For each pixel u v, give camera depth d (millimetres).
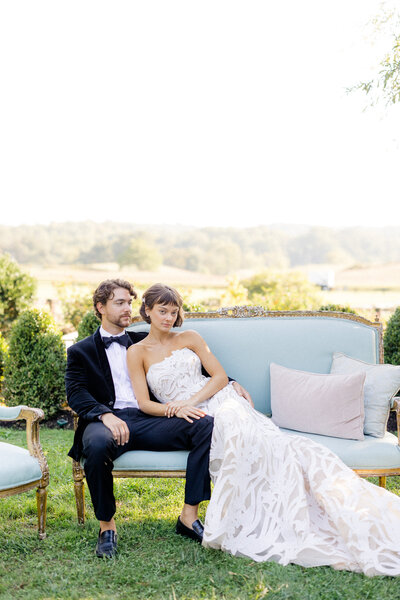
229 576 2471
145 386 3252
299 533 2652
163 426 3033
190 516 2912
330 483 2729
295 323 3779
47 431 5430
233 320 3797
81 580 2500
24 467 2848
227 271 27422
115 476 2961
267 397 3639
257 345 3695
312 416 3266
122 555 2746
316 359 3682
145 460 2951
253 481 2883
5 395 5609
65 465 4227
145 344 3330
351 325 3785
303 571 2559
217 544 2680
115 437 2887
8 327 8672
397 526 2643
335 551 2594
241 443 2805
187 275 27344
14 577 2574
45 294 20359
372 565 2490
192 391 3250
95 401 3084
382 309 9438
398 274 25156
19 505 3465
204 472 2865
